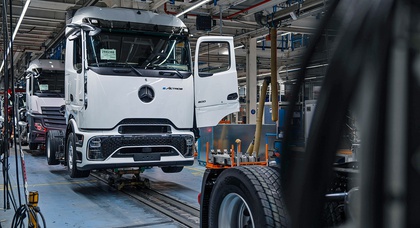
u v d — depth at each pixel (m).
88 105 5.84
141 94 6.10
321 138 0.78
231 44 5.92
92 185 7.32
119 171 6.80
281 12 9.39
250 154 6.09
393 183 0.75
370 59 0.76
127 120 6.06
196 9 11.23
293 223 0.81
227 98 5.91
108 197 6.28
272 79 5.70
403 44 0.75
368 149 0.77
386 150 0.75
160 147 6.29
